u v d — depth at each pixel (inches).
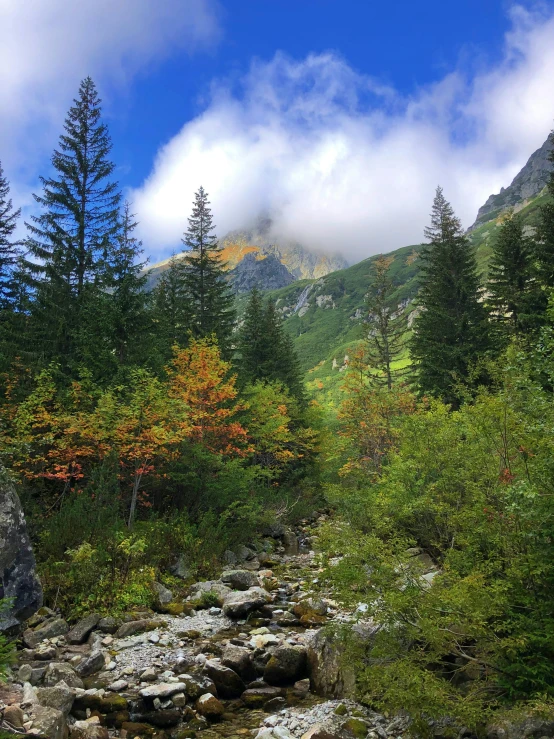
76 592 370.9
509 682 180.1
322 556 232.7
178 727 220.1
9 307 986.7
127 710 230.7
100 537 430.3
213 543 536.1
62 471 547.8
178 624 356.2
